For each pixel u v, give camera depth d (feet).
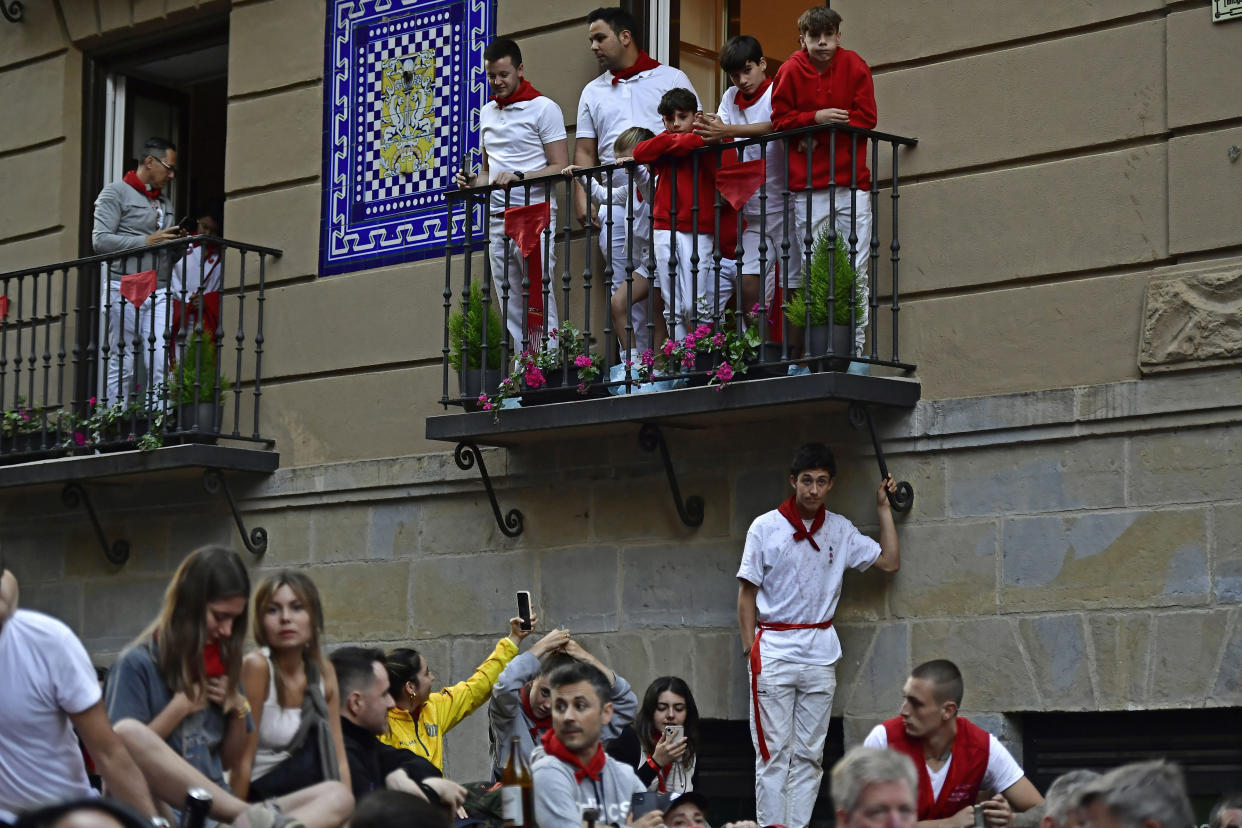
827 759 55.83
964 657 52.21
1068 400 51.08
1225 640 47.85
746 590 53.78
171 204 79.97
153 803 33.65
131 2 76.84
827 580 53.01
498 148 63.21
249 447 70.38
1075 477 50.88
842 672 54.39
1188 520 48.85
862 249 55.31
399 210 67.46
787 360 52.65
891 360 54.60
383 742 46.14
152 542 72.02
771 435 56.65
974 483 52.65
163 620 34.86
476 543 63.52
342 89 69.62
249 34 72.74
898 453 54.08
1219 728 48.93
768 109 57.72
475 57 66.13
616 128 61.11
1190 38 50.42
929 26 55.52
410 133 67.46
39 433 73.26
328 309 68.74
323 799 34.58
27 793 34.19
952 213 54.29
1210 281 48.98
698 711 56.70
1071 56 52.60
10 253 79.71
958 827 42.24
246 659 36.24
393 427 66.33
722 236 58.18
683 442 58.54
